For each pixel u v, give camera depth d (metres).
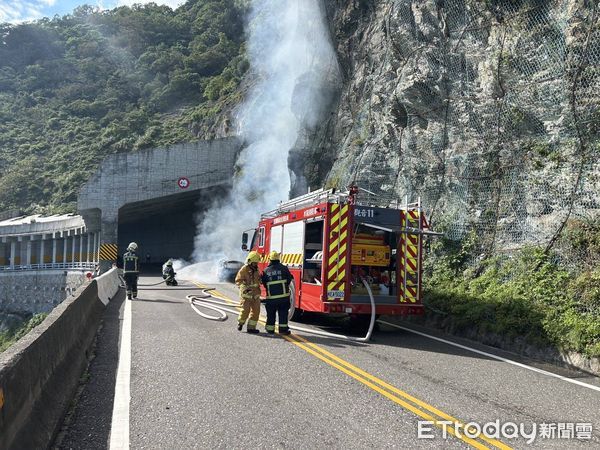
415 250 10.00
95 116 85.31
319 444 4.12
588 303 8.48
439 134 14.39
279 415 4.82
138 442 4.12
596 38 10.31
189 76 82.56
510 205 11.85
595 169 9.91
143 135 69.62
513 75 12.22
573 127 10.59
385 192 16.59
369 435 4.35
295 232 11.16
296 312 11.14
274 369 6.59
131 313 11.84
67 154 72.25
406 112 16.11
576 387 6.15
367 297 9.65
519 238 11.31
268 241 13.24
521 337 8.49
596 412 5.16
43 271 47.38
